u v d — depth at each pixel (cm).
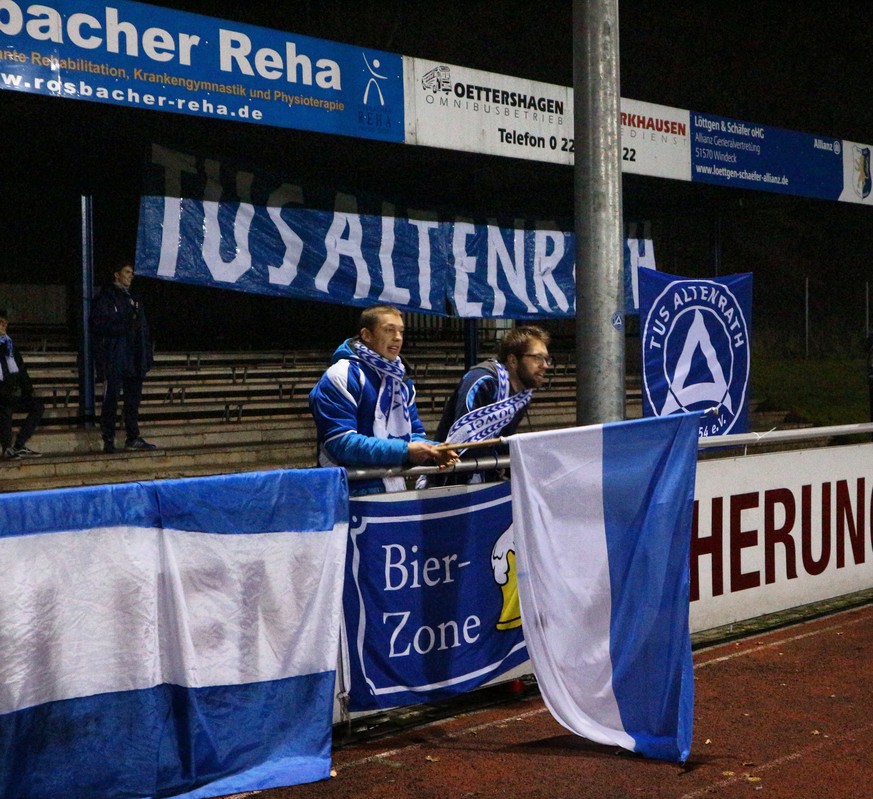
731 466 539
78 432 954
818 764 364
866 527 623
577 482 382
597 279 515
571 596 381
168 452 944
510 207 1213
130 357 918
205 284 805
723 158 1052
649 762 368
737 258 2145
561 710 378
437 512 412
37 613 299
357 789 343
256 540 345
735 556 543
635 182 1064
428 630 412
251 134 814
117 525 317
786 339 2186
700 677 473
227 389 1205
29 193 1391
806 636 543
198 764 332
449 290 970
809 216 2269
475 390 430
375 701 397
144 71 688
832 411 1691
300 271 864
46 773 303
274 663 350
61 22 653
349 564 388
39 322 1434
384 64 810
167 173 781
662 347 580
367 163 956
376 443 389
